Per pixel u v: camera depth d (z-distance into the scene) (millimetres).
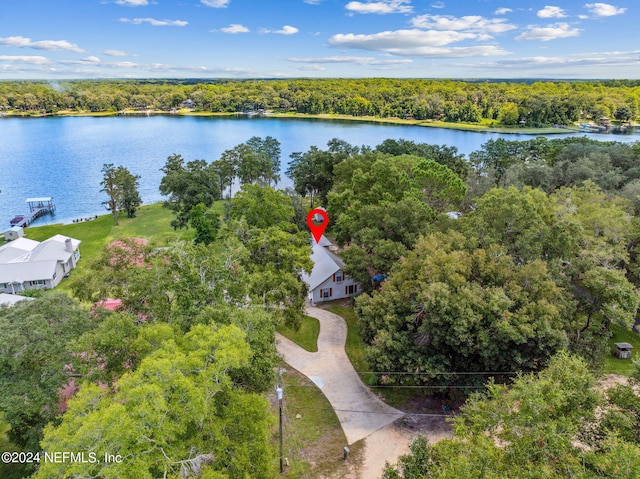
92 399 13391
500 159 75875
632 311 27812
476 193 58656
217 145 138000
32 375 18453
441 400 26812
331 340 33906
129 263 26609
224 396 16297
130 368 17516
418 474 15984
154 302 22562
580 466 13344
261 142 102938
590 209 38875
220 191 83188
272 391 27156
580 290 33125
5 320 19297
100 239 59906
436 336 24531
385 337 25438
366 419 25172
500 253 28391
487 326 24484
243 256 25812
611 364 30500
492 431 16453
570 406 16469
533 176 61938
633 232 36781
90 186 90750
